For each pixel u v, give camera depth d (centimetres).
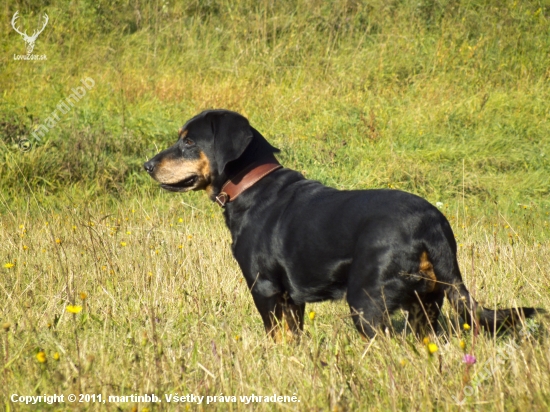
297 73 2222
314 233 666
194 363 638
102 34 2345
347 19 2419
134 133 1684
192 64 2247
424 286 623
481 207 1509
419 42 2330
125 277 923
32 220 1288
